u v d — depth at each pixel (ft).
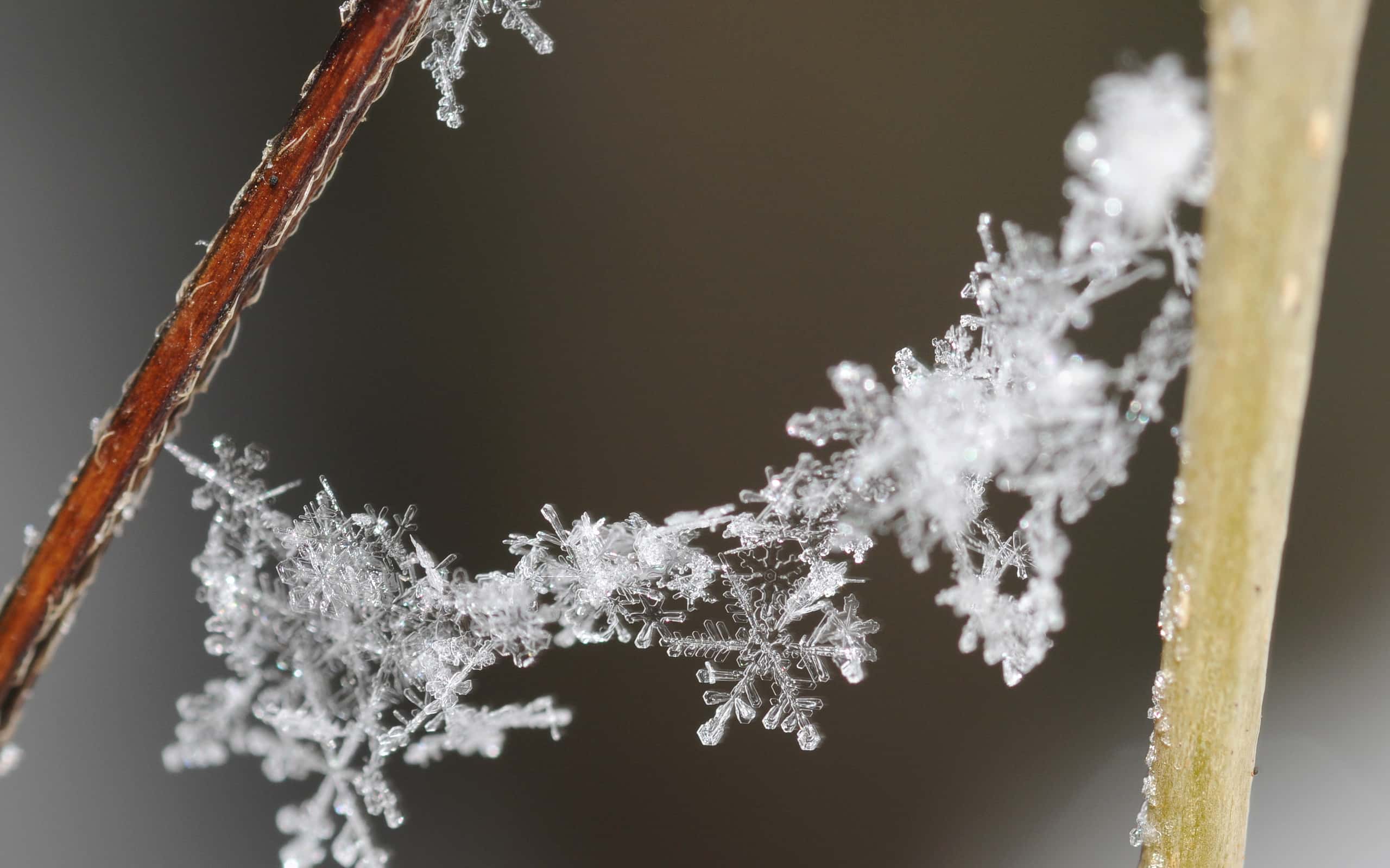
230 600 0.24
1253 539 0.23
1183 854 0.23
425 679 0.25
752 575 0.25
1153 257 0.23
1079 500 0.23
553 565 0.25
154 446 0.23
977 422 0.24
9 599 0.23
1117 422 0.23
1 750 0.23
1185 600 0.23
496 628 0.25
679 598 0.25
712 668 0.25
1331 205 0.21
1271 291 0.22
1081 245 0.23
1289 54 0.20
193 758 0.24
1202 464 0.23
